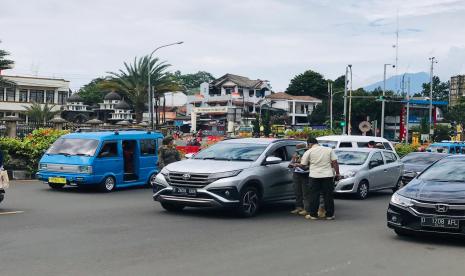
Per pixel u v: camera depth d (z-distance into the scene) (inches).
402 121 3449.8
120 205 539.8
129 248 329.1
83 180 645.3
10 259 293.7
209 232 394.0
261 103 3978.8
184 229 404.5
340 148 752.3
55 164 657.0
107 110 2792.8
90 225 410.6
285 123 3380.9
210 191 454.9
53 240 348.2
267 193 497.7
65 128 1245.7
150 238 363.9
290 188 530.3
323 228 429.1
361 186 684.1
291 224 446.0
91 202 560.1
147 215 472.1
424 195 365.1
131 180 709.3
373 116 3607.3
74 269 275.1
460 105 3779.5
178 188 462.9
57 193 637.9
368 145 853.8
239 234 389.1
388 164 746.2
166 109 4534.9
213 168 466.3
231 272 276.2
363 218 498.6
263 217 484.7
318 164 478.9
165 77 2372.0
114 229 395.2
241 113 3548.2
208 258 307.0
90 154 656.4
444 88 5782.5
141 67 2333.9
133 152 719.1
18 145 814.5
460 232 351.6
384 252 337.4
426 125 2920.8
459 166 408.8
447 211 354.3
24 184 734.5
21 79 3193.9
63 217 448.1
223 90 4207.7
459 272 290.8
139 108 2377.0
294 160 514.3
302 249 339.9
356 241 373.4
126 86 2325.3
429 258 323.6
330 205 481.7
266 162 497.7
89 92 4077.3
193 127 2984.7
